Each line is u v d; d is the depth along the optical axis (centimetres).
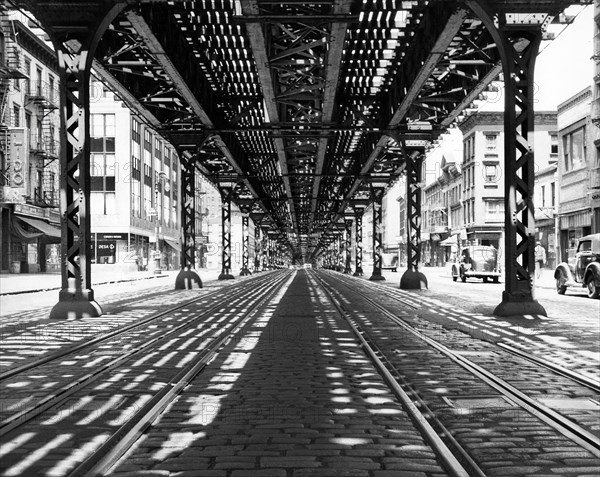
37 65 4850
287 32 1547
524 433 535
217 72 2236
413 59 1895
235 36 1828
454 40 1970
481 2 1446
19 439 519
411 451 486
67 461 460
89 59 1522
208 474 431
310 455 475
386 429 552
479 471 432
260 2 1344
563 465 454
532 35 1527
